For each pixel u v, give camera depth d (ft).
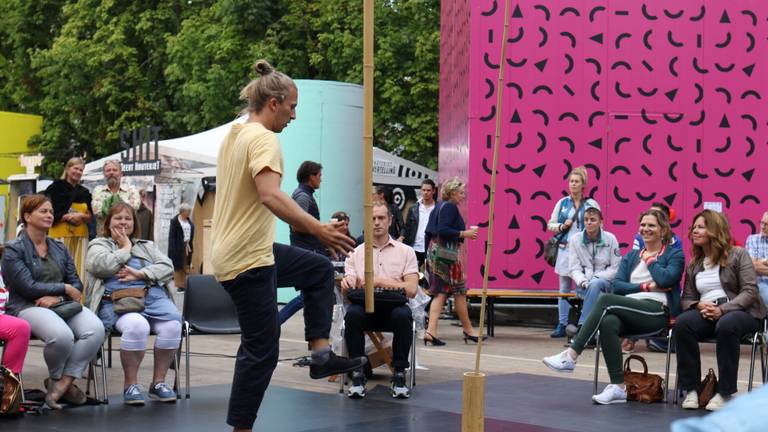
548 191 39.04
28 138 92.22
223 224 15.17
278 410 20.92
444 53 49.39
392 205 44.55
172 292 22.61
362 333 22.66
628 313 22.59
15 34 95.35
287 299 52.49
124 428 18.81
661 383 22.62
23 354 20.12
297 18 77.82
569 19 39.09
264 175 14.58
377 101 75.31
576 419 20.29
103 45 86.07
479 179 38.88
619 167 39.29
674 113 39.45
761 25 39.55
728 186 39.50
